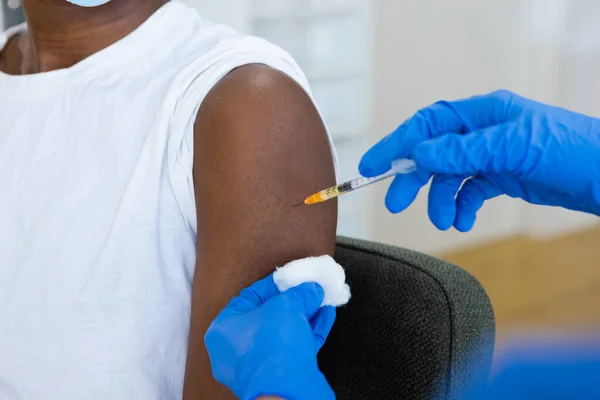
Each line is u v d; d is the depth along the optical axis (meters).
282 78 1.11
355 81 3.18
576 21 3.72
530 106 1.08
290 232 1.09
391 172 1.08
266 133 1.08
